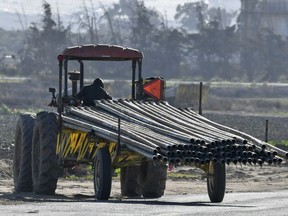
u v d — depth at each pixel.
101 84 39.31
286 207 30.02
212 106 176.62
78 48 39.16
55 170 38.22
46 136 38.09
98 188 34.59
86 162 36.78
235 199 35.62
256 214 27.03
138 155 34.44
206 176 34.66
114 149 34.84
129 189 39.56
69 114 37.41
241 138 32.53
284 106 190.38
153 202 33.38
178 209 28.84
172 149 31.42
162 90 39.06
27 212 27.88
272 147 33.16
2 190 42.06
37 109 144.88
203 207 29.92
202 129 33.44
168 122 34.03
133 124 34.47
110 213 27.36
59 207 29.70
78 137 36.84
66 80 39.41
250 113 162.50
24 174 40.75
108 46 39.41
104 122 34.62
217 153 31.89
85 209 28.86
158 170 37.81
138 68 39.78
